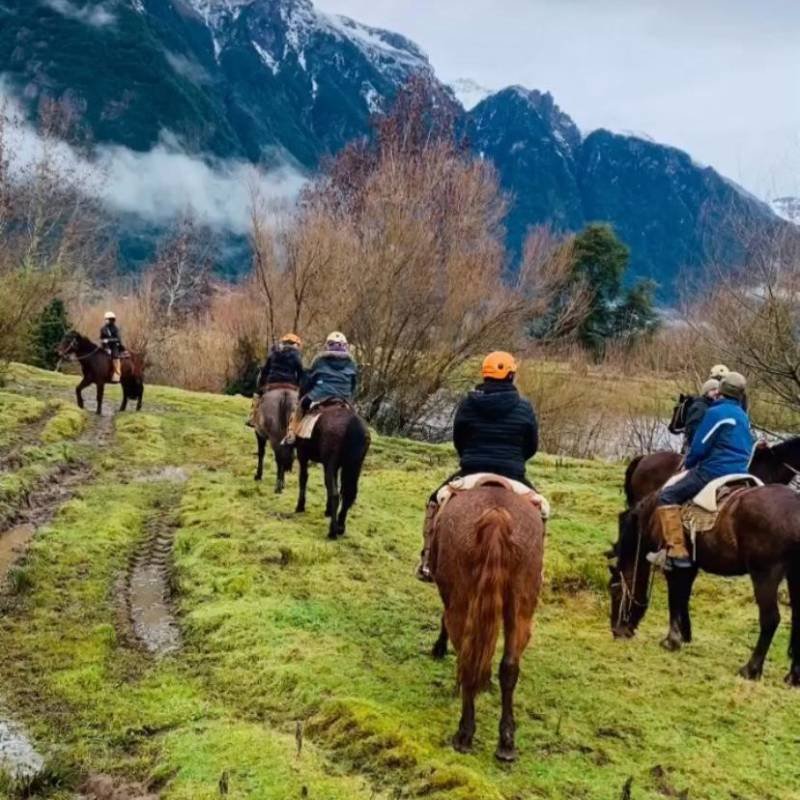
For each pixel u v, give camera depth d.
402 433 27.48
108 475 14.96
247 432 20.28
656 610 9.70
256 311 32.06
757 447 10.12
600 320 45.69
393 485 14.94
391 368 26.97
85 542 10.57
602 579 10.43
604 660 7.92
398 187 25.78
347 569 9.81
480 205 26.42
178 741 6.04
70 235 31.70
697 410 10.13
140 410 23.12
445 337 26.45
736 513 7.37
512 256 30.70
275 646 7.50
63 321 35.66
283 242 27.64
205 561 9.84
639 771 5.88
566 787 5.59
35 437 17.22
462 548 5.72
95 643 7.70
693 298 21.84
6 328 25.64
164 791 5.49
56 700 6.73
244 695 6.82
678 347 26.47
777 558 7.13
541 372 26.20
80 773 5.82
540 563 5.89
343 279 25.78
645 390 26.70
